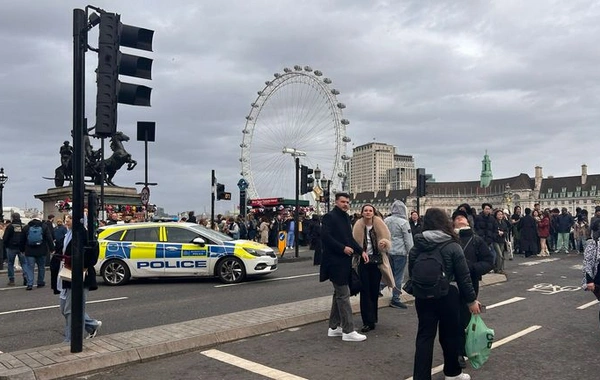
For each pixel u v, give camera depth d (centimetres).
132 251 1414
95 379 585
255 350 694
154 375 597
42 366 582
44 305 1127
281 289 1276
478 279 624
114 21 632
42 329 877
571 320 866
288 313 870
